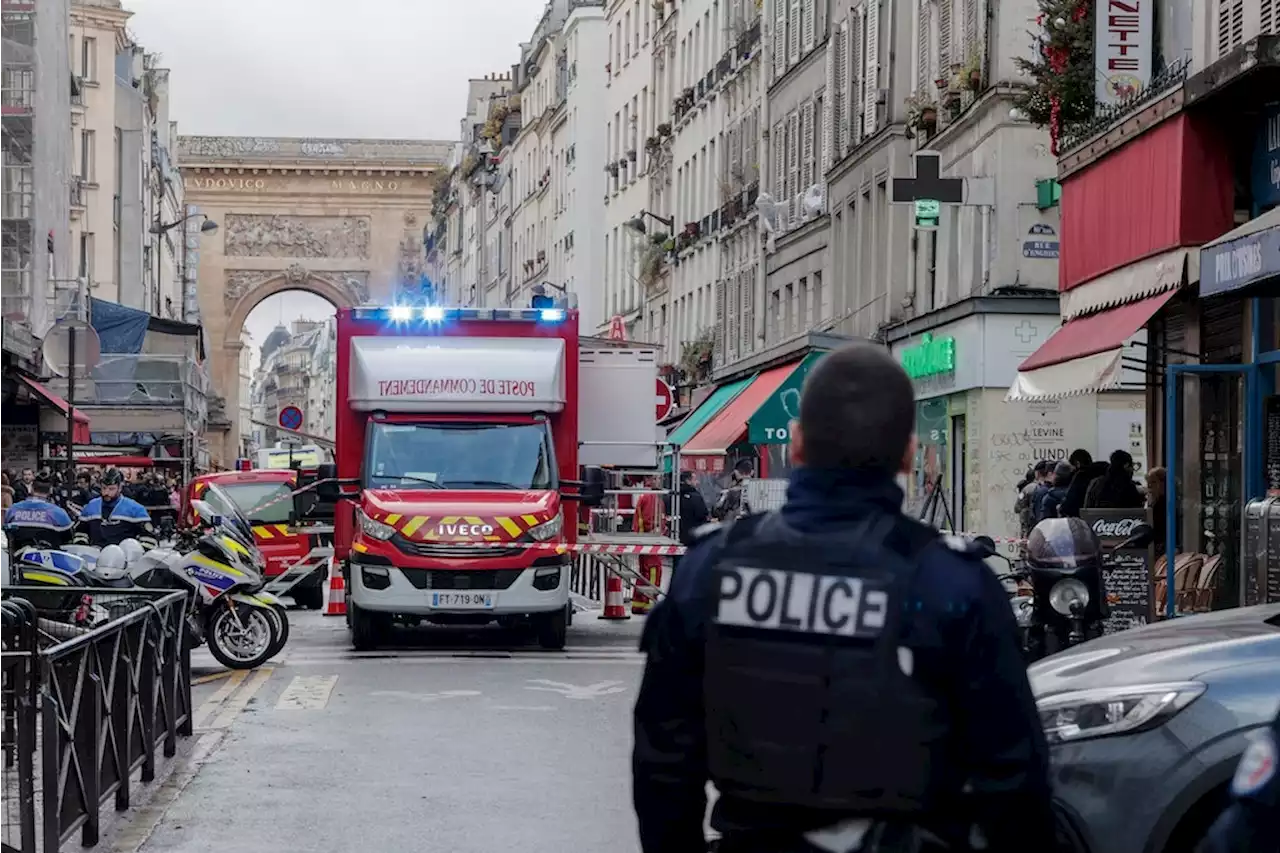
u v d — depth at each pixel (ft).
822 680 15.83
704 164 244.83
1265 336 76.23
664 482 105.29
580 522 97.91
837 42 172.04
